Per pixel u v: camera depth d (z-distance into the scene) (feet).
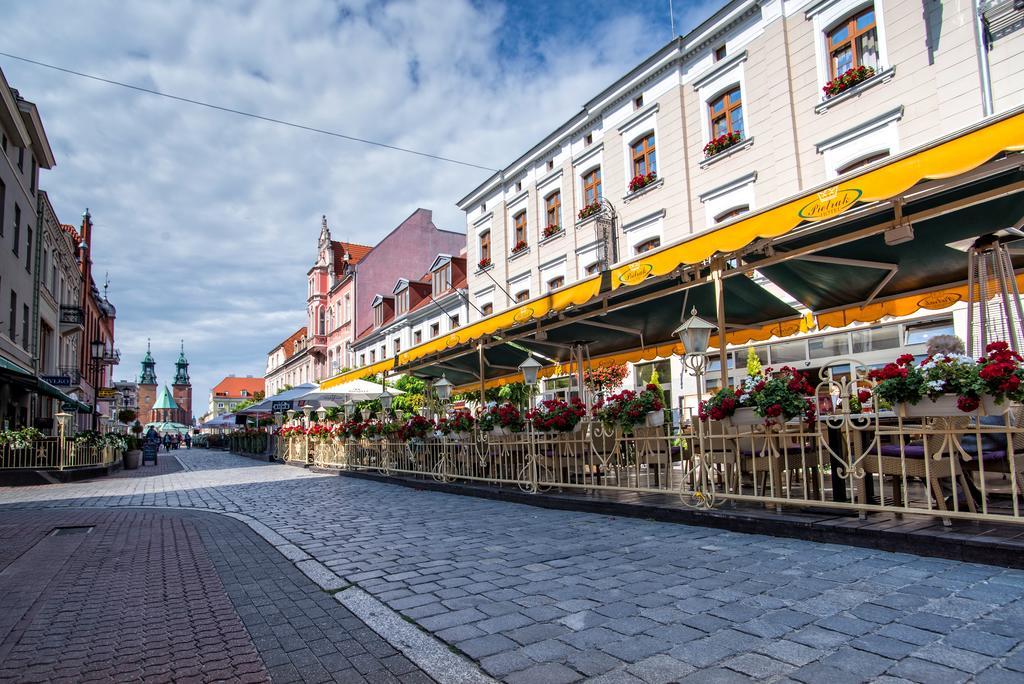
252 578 16.63
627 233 63.82
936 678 8.54
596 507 24.61
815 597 12.33
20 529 26.04
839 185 17.42
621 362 42.50
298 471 61.72
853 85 44.21
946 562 14.28
